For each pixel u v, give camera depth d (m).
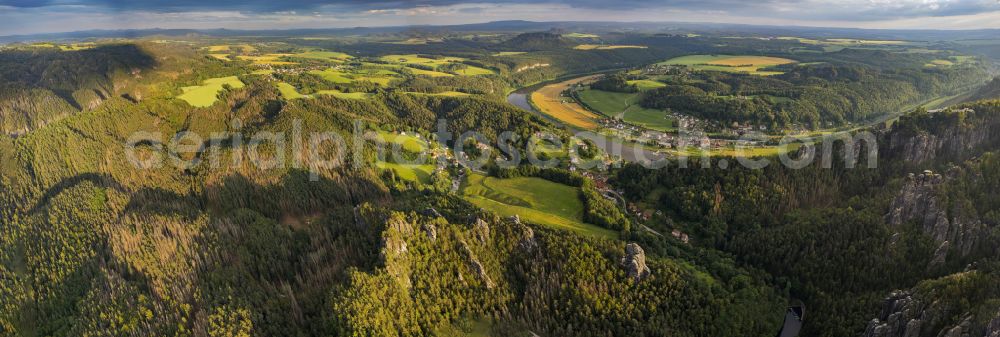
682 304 141.00
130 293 149.25
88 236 185.50
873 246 158.25
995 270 129.88
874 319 131.75
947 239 153.25
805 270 162.25
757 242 178.50
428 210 175.12
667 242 189.12
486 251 153.12
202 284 149.12
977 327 114.06
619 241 170.62
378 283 132.88
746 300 146.75
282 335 128.25
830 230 170.00
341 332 120.75
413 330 126.06
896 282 148.75
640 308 138.62
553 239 159.25
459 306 135.50
